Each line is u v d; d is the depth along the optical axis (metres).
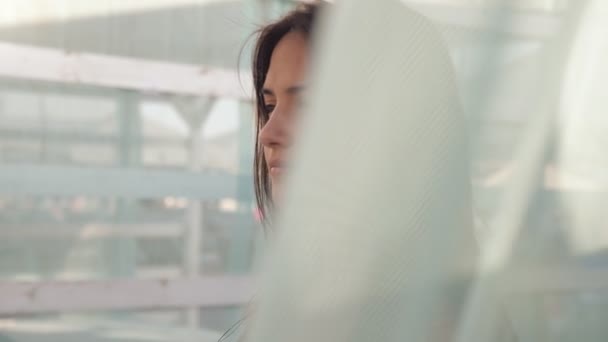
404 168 0.34
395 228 0.34
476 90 0.35
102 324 3.05
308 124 0.35
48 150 2.96
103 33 2.99
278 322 0.33
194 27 3.13
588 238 0.35
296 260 0.34
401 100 0.35
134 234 3.14
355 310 0.34
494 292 0.35
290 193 0.34
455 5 0.35
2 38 2.82
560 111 0.35
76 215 3.03
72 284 2.97
